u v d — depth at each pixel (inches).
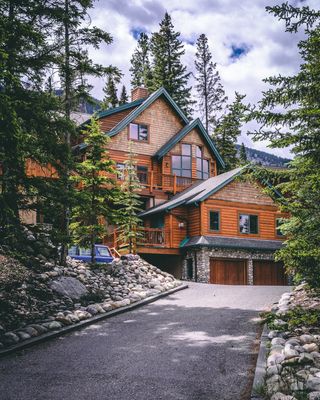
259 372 252.8
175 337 367.6
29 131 416.8
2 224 364.5
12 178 370.3
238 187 1141.1
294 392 214.1
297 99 253.3
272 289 679.1
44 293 489.4
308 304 418.6
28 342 346.9
